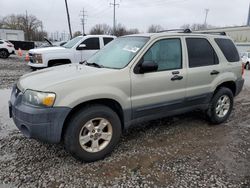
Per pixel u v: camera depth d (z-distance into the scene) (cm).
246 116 553
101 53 431
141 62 361
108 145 342
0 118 493
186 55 414
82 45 997
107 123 338
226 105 492
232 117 542
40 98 292
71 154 327
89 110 319
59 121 297
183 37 417
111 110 338
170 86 389
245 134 443
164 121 495
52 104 293
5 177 293
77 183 286
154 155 355
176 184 288
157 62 380
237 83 504
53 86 297
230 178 302
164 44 391
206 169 321
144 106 366
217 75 458
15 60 1973
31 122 292
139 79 354
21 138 397
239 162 341
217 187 284
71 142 313
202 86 436
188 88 415
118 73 340
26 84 322
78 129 313
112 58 391
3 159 333
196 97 431
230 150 377
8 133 417
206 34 459
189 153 363
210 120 480
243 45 3731
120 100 339
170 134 432
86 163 330
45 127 294
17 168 312
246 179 301
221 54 470
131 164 329
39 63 958
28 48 4081
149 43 375
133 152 362
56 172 306
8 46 2125
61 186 280
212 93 455
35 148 365
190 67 417
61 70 365
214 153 366
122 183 288
